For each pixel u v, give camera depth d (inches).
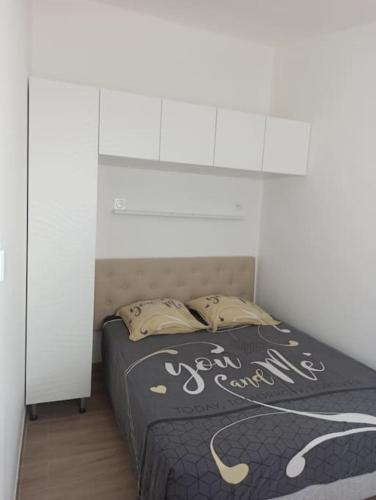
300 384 81.4
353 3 90.9
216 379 82.1
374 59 95.8
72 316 96.0
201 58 121.6
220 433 63.1
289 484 59.3
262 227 138.6
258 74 130.4
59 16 103.9
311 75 115.0
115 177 116.4
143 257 123.5
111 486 75.7
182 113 101.9
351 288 103.0
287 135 114.3
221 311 115.4
